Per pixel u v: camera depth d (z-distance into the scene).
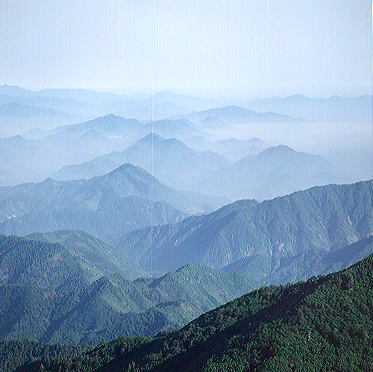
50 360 143.62
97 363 125.94
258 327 108.75
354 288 110.44
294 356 96.00
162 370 110.31
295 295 118.38
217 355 104.06
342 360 95.50
